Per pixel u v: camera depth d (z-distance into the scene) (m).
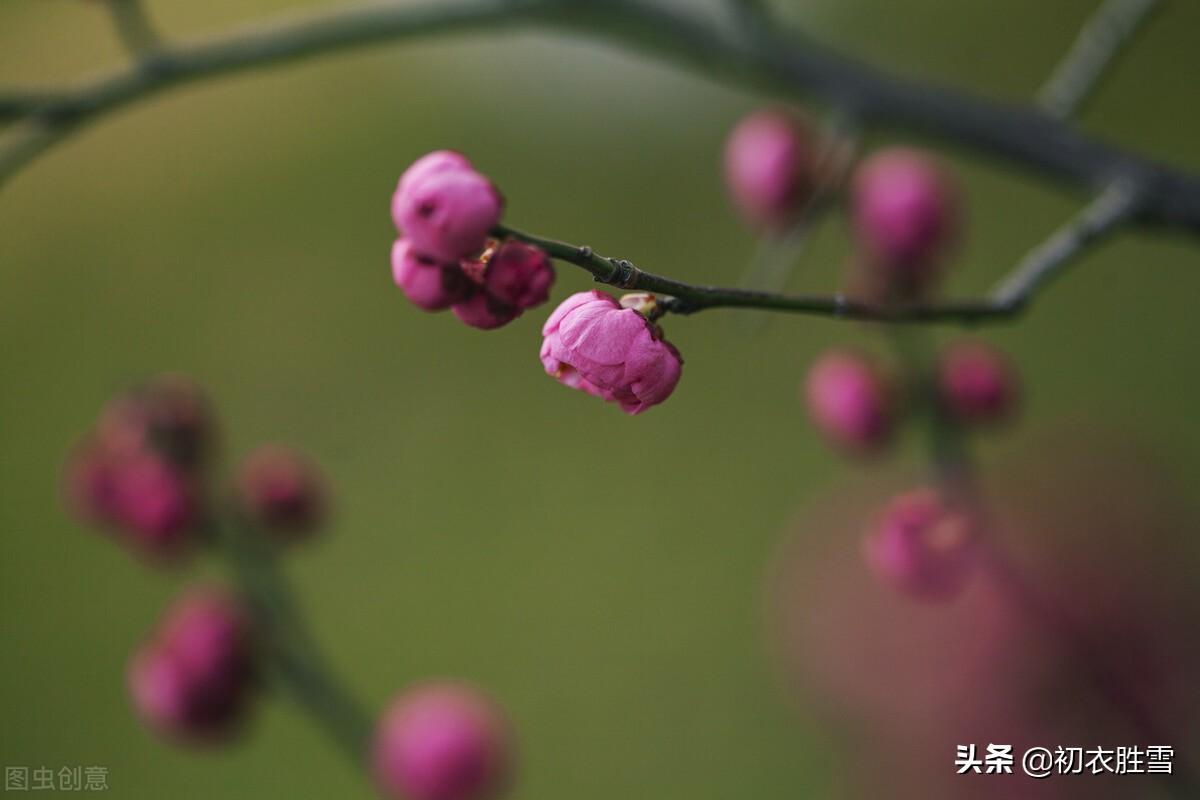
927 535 0.35
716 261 0.91
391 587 0.83
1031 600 0.40
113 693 0.79
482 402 0.90
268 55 0.36
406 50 1.10
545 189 0.99
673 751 0.72
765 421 0.83
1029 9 0.97
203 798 0.74
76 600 0.84
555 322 0.29
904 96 0.37
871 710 0.58
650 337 0.29
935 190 0.38
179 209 1.07
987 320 0.32
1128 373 0.78
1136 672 0.48
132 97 0.36
